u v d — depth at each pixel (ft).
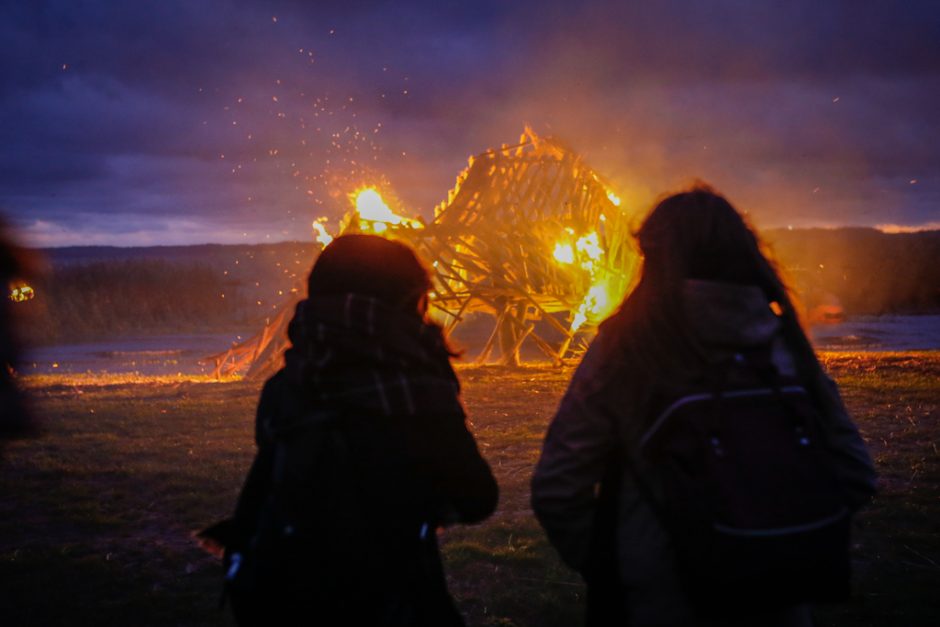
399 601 7.30
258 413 8.20
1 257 10.28
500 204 58.13
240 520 7.99
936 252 189.88
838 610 15.21
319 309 7.65
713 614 6.61
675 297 7.22
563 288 57.82
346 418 7.44
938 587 16.15
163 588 17.10
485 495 7.82
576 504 7.50
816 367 7.75
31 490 24.48
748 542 6.42
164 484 25.04
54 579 17.48
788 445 6.89
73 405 42.88
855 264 184.55
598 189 58.90
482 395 42.91
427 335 7.84
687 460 6.79
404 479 7.41
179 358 104.06
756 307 7.39
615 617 7.36
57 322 135.23
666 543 7.06
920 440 28.73
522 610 15.80
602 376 7.45
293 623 7.25
